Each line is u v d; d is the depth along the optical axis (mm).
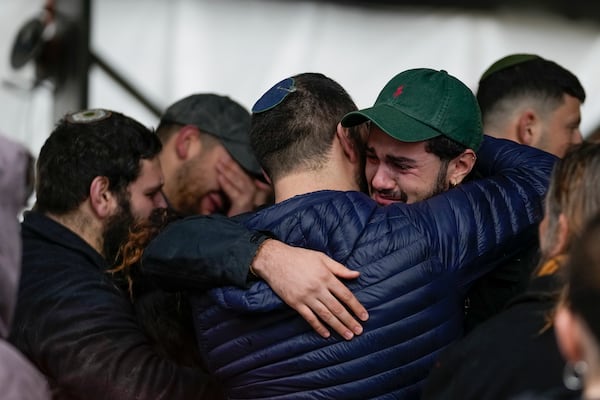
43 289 3230
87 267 3311
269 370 2791
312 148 2879
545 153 3186
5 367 2332
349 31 6492
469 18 6508
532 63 3863
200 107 4223
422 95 2938
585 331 1820
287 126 2875
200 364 3230
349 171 2938
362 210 2805
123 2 6250
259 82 6402
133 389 3107
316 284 2711
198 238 2820
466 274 2850
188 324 3229
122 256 3365
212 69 6348
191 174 4188
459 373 2418
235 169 4191
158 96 6293
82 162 3404
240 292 2768
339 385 2756
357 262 2754
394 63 6516
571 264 1894
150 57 6285
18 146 2471
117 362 3129
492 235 2861
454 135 2926
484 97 3906
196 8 6348
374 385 2754
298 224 2803
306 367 2760
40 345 3164
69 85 5875
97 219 3418
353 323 2723
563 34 6473
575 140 3871
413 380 2777
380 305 2734
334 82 2984
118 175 3426
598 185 2418
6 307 2395
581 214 2422
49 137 3467
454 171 3002
